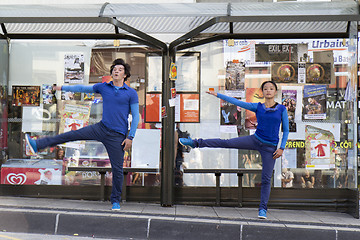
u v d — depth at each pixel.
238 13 5.05
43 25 5.59
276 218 4.62
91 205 5.02
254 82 5.55
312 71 5.50
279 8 5.05
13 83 5.69
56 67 5.68
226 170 5.32
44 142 4.56
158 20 5.54
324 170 5.44
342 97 5.47
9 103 5.68
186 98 5.55
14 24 5.58
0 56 5.57
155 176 5.50
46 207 4.67
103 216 4.28
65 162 5.61
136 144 5.57
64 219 4.29
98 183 5.54
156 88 5.59
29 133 5.66
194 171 5.36
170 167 5.21
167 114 5.24
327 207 5.37
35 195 5.58
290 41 5.52
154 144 5.57
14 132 5.66
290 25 5.40
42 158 5.62
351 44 5.16
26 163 5.61
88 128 4.66
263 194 4.62
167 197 5.18
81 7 5.25
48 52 5.69
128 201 5.50
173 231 4.20
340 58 5.48
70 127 5.67
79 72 5.67
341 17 4.65
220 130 5.55
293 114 5.50
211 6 5.11
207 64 5.57
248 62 5.55
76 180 5.56
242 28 5.49
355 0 5.46
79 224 4.27
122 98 4.71
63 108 5.68
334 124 5.46
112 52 5.64
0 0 6.36
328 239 4.11
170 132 5.23
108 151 4.76
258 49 5.55
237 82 5.55
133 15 5.02
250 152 5.53
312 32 5.50
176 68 5.29
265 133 4.63
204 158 5.53
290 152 5.46
